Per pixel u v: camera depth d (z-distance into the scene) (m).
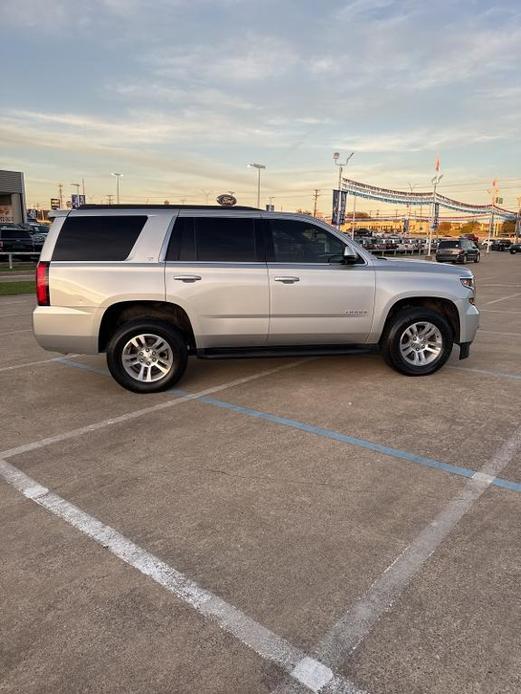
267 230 5.60
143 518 3.16
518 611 2.36
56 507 3.29
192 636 2.24
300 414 4.90
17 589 2.54
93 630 2.28
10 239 29.14
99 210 5.41
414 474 3.68
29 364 6.91
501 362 6.91
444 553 2.79
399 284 5.81
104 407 5.15
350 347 5.98
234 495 3.42
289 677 2.04
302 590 2.52
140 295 5.27
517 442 4.21
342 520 3.12
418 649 2.15
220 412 4.97
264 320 5.56
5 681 2.02
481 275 24.62
